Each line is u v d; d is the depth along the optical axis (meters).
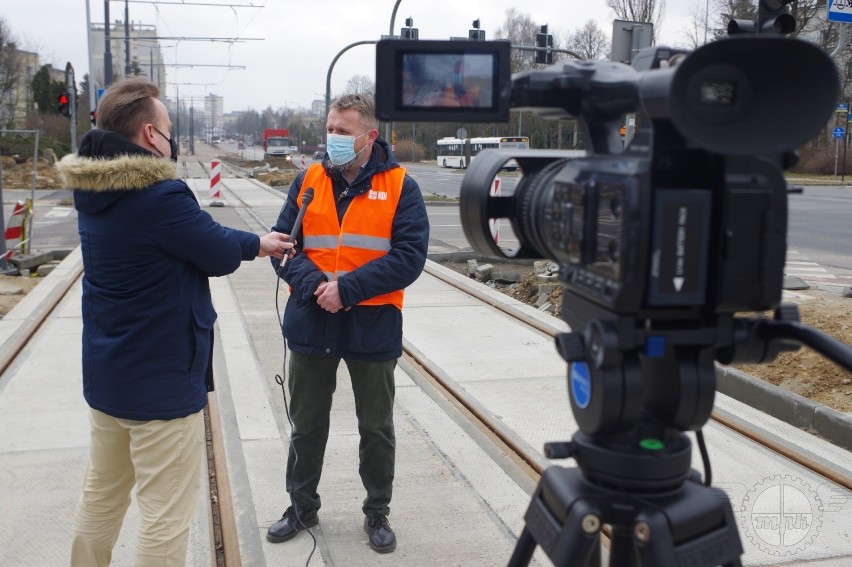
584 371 1.63
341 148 3.06
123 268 2.44
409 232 3.12
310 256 3.22
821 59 1.36
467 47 1.68
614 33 13.90
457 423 4.72
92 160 2.36
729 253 1.40
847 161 42.97
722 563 1.65
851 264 12.82
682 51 1.65
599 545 1.88
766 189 1.41
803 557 3.28
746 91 1.36
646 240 1.37
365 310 3.15
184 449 2.56
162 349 2.48
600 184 1.47
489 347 6.41
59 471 4.00
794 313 1.59
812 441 4.45
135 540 3.36
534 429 4.62
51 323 6.86
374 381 3.21
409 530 3.47
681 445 1.64
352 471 4.04
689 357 1.57
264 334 6.61
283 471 4.01
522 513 3.64
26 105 62.34
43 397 5.05
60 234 16.08
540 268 10.25
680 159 1.44
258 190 28.12
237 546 3.29
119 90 2.50
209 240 2.50
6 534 3.39
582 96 1.70
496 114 1.71
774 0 1.93
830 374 5.65
